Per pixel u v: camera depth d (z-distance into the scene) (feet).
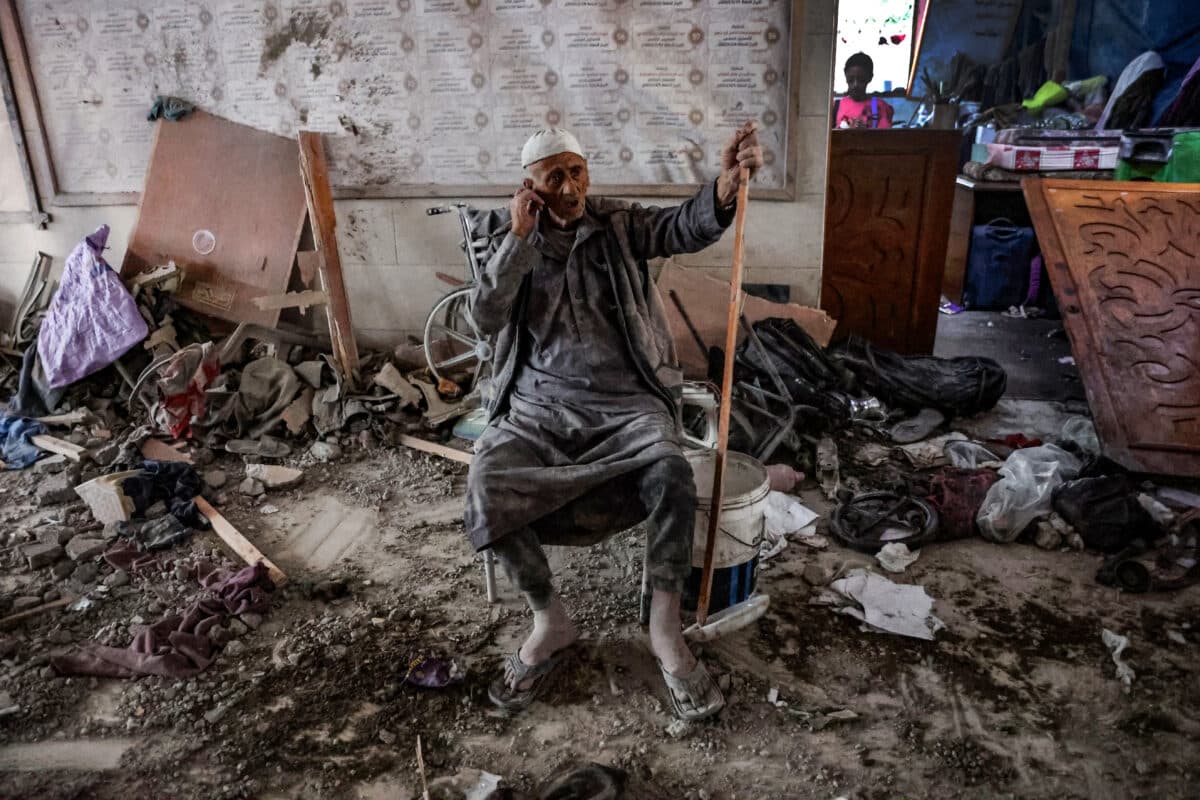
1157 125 22.77
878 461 12.36
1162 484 11.21
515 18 13.52
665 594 7.32
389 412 13.70
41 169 15.88
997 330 19.71
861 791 6.58
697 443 9.47
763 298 14.17
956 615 8.74
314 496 11.68
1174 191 13.37
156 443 12.80
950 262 22.34
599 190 14.11
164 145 15.28
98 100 15.31
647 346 8.26
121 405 14.20
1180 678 7.72
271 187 15.10
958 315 21.16
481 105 14.08
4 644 8.29
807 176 13.56
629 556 9.91
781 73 13.11
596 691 7.70
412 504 11.42
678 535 7.21
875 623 8.46
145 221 15.49
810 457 12.26
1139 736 7.06
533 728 7.29
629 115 13.70
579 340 8.20
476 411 13.71
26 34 15.07
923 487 11.30
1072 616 8.69
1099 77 25.22
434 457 12.73
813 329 14.07
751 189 13.71
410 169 14.66
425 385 14.07
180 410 12.93
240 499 11.52
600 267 8.21
